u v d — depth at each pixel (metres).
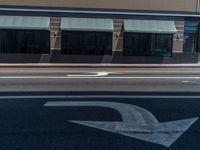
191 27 26.53
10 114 7.30
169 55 26.33
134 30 25.06
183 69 21.45
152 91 10.87
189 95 10.07
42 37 24.95
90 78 14.55
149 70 20.05
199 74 17.05
